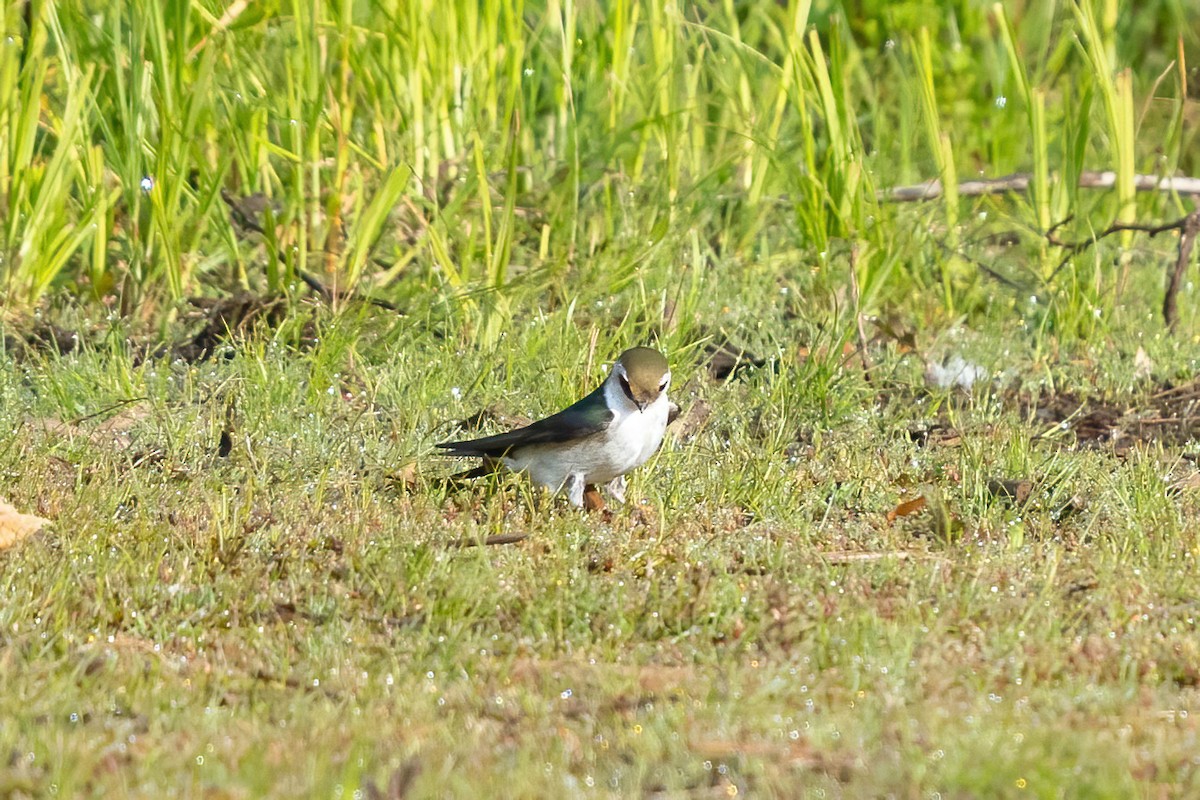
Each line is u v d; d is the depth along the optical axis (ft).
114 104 49.75
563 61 51.80
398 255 49.62
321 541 30.32
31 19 48.42
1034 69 67.41
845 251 52.34
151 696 22.89
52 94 51.88
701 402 40.37
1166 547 30.86
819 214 51.13
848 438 38.88
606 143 53.06
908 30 66.69
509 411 39.93
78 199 51.39
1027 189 56.29
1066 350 49.11
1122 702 23.53
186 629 26.11
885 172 57.11
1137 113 64.69
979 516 33.58
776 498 33.81
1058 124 62.75
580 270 48.91
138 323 46.06
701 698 23.39
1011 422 40.29
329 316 44.83
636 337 45.32
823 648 25.36
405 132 50.78
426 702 23.12
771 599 27.53
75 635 25.66
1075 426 42.37
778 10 61.67
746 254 53.52
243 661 25.03
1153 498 33.65
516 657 25.59
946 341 48.80
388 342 44.27
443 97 51.52
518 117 49.75
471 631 26.73
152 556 29.27
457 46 51.47
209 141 50.80
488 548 30.14
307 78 49.70
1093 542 31.81
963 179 59.62
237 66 50.24
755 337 47.26
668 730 21.88
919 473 36.14
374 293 47.47
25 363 42.06
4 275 46.24
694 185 51.72
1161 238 57.52
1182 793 20.01
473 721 22.35
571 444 32.78
